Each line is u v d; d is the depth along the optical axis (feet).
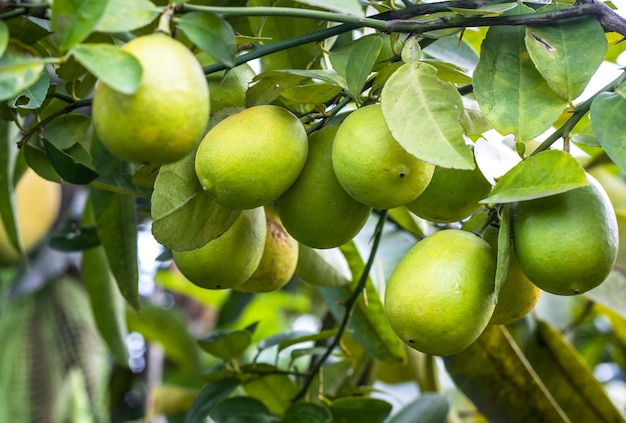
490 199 1.81
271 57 2.34
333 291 2.71
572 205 1.85
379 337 2.68
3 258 3.84
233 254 2.04
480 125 2.15
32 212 3.83
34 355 3.77
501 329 2.61
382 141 1.83
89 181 2.06
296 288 4.51
